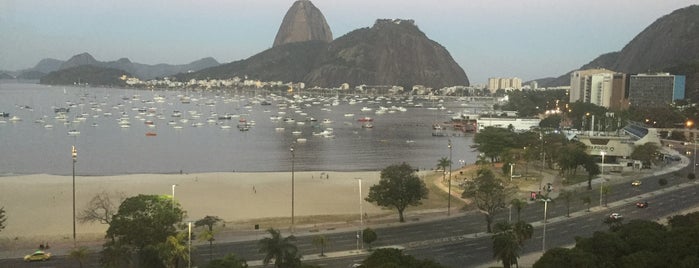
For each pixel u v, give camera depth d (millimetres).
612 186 194250
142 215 114188
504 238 98250
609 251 89812
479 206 138500
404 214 158000
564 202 168500
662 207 160000
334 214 159125
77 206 166000
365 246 122438
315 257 114062
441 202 175375
